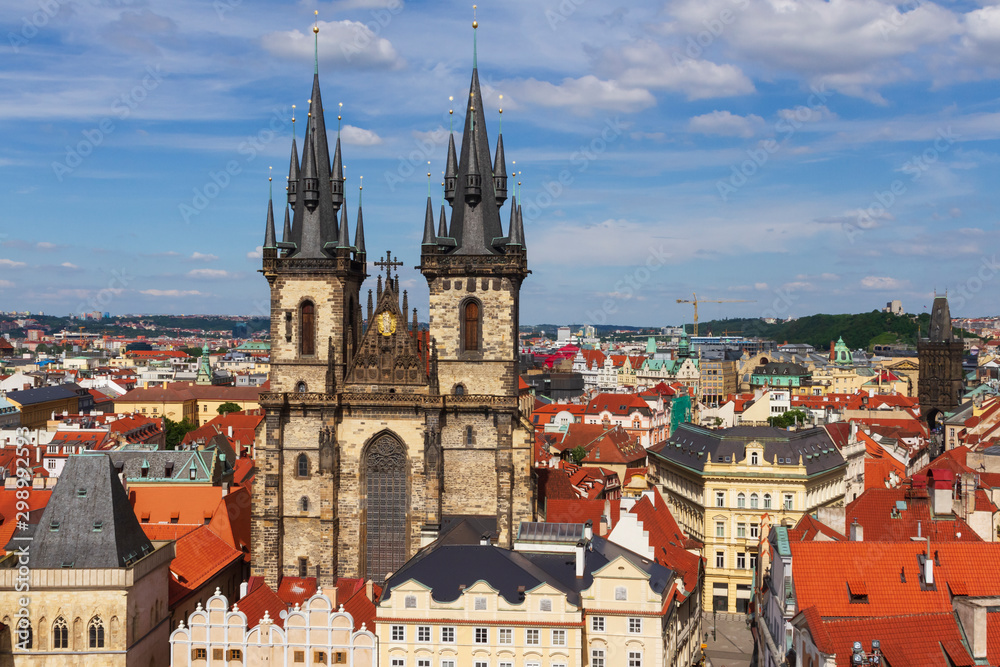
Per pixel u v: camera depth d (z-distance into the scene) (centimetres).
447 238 13712
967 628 7838
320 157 14100
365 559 13650
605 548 11656
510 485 13350
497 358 13588
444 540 12044
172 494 15112
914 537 11212
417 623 9738
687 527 17925
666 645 10194
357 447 13575
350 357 13850
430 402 13325
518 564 10394
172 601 11256
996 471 17000
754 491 16575
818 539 11325
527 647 9612
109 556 9862
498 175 13825
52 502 10094
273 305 13875
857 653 7119
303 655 9975
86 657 9744
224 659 10025
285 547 13688
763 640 10850
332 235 14000
